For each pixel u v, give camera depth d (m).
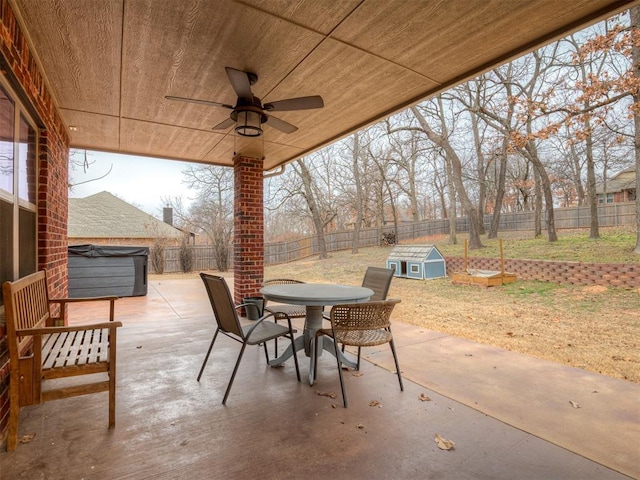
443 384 3.07
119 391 2.90
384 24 2.59
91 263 7.99
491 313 6.37
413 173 21.81
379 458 2.00
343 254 18.81
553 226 13.66
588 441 2.17
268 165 6.71
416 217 22.00
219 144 5.46
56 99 3.79
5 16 2.19
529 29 2.66
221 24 2.55
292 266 15.98
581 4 2.37
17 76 2.46
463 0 2.33
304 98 3.13
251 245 6.03
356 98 3.88
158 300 7.77
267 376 3.26
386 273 3.91
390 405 2.67
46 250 3.50
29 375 2.16
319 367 3.53
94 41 2.74
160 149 5.75
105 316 5.95
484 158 18.97
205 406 2.65
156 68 3.18
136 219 20.06
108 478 1.82
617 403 2.69
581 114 10.20
